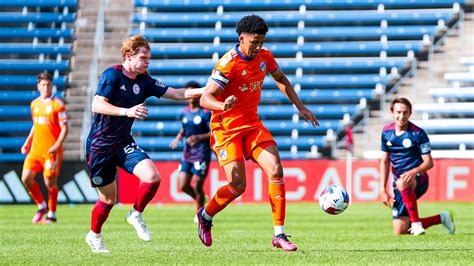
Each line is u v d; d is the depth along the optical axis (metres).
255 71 26.77
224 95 26.92
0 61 99.56
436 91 94.75
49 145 49.59
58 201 73.81
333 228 44.56
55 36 102.00
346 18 103.56
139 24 104.50
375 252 28.05
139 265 23.55
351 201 75.56
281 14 104.88
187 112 51.06
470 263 24.06
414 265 23.36
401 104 37.72
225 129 27.11
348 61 99.06
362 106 94.06
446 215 38.69
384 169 39.06
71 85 97.31
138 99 26.45
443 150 89.06
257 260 24.97
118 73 25.94
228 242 33.81
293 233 40.19
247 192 76.50
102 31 101.31
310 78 97.50
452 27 100.56
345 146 91.12
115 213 61.09
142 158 26.34
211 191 76.00
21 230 42.62
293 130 92.44
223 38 103.00
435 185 75.50
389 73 97.75
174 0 106.56
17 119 94.94
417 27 101.00
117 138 26.08
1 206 72.69
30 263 24.48
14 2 105.62
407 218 38.78
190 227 45.41
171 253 27.91
